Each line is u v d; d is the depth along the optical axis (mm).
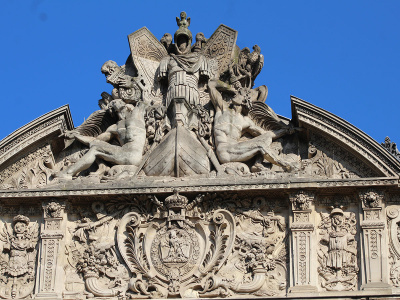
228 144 27234
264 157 27062
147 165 27188
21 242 26625
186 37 29453
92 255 26312
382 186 26062
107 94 29125
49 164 27531
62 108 27578
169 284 25719
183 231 26281
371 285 25188
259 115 27984
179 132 27250
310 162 27047
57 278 26031
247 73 28750
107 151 27453
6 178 27391
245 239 26109
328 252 25891
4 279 26328
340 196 26484
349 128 26703
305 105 27125
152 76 29188
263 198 26484
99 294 25859
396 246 25812
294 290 25250
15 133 27234
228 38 29438
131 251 26203
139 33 29625
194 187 26328
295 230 25938
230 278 25719
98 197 26609
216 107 28000
